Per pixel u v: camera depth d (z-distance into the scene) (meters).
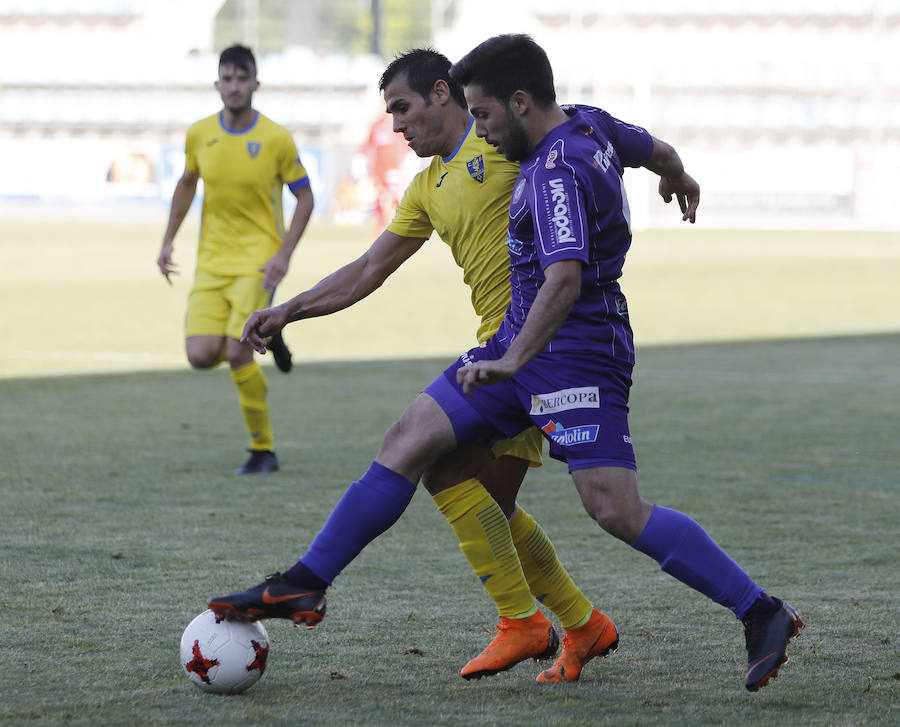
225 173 26.27
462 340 53.44
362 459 27.48
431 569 18.05
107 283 81.38
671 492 23.94
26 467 26.08
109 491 23.69
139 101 199.62
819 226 174.25
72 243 119.69
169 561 18.34
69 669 13.27
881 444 29.62
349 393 38.09
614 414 12.52
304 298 14.43
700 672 13.43
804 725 11.61
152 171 177.12
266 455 26.00
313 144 187.88
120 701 12.21
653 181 180.38
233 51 26.20
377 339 53.88
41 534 20.02
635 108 188.12
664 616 15.70
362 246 115.88
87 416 33.34
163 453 28.05
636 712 12.03
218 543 19.55
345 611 15.81
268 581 12.46
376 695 12.55
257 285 26.31
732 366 45.34
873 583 17.34
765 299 73.56
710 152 175.25
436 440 12.81
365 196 171.12
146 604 15.98
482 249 13.98
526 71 12.28
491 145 13.01
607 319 12.62
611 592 16.88
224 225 26.67
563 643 13.77
